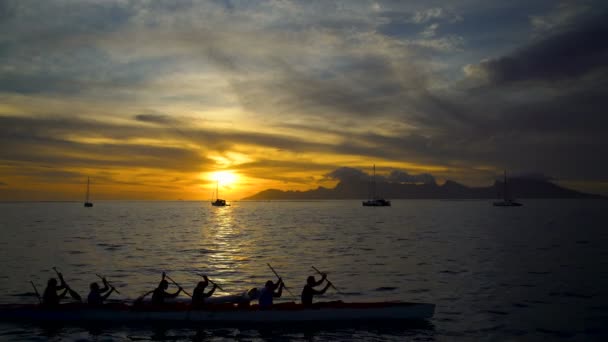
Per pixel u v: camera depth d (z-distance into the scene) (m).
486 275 20.84
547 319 13.44
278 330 12.58
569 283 18.88
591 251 29.89
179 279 20.12
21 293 17.31
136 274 21.31
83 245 34.47
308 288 13.98
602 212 117.81
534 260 25.69
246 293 15.14
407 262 25.22
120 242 37.22
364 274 21.28
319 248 32.84
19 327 12.94
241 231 51.91
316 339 11.73
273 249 32.16
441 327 12.73
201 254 29.09
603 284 18.61
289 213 122.94
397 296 16.64
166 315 13.46
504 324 12.95
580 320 13.30
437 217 92.50
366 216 99.75
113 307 13.67
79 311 13.61
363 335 12.08
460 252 29.88
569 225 60.97
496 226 59.84
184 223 70.25
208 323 13.30
